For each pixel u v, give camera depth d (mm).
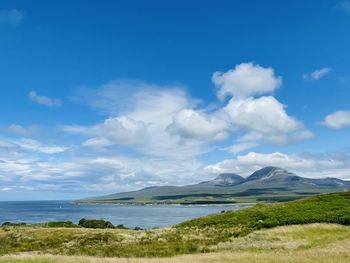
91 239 50000
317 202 61125
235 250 41500
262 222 53969
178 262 29688
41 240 51156
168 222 180625
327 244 41125
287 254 33750
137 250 43562
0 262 30062
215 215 65688
